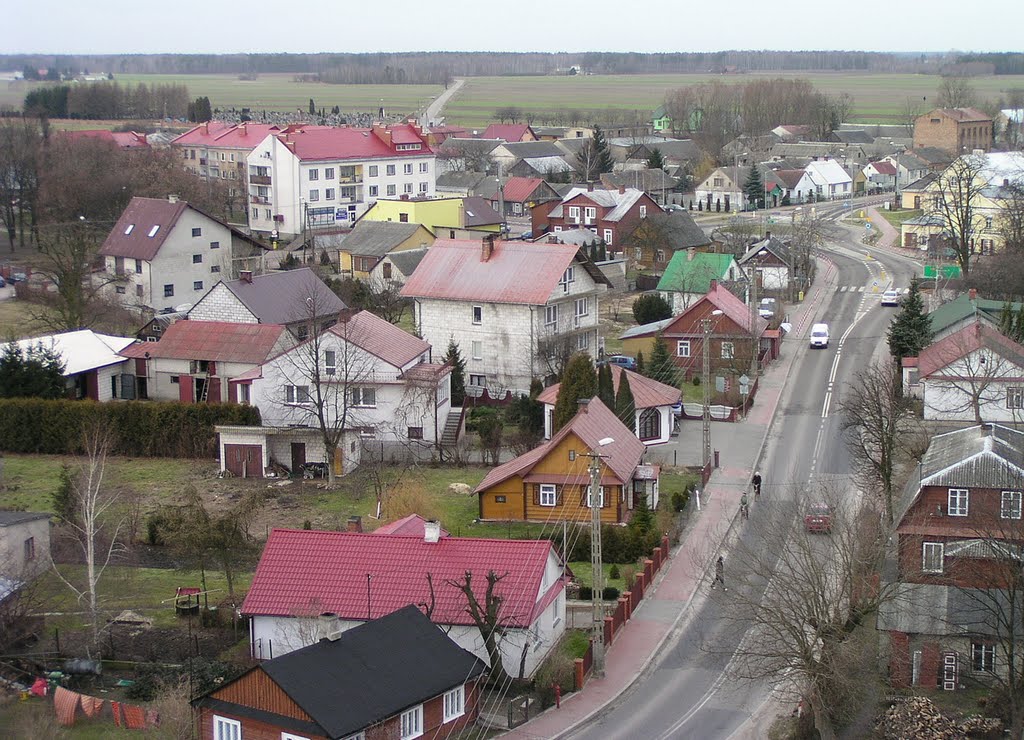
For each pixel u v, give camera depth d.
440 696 47.75
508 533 68.94
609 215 153.25
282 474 80.75
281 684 44.25
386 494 74.50
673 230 149.75
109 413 84.81
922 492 54.22
